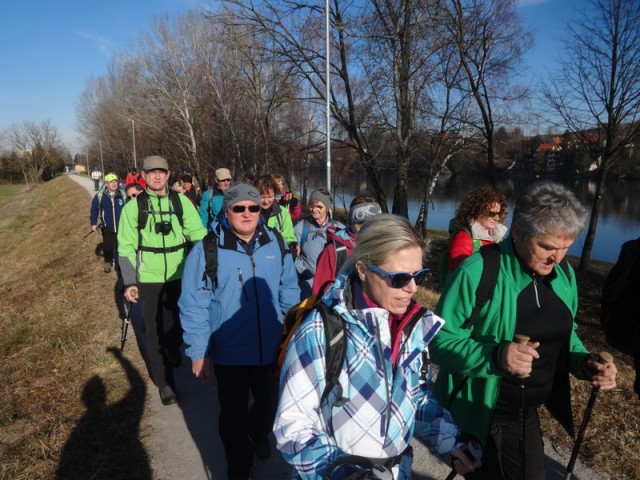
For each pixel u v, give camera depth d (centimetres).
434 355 189
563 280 196
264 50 1291
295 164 1969
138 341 518
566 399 209
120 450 323
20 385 425
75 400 389
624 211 2156
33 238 1842
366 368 144
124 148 4578
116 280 816
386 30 1153
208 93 2234
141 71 3189
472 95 1241
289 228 562
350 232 363
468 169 1927
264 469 301
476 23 1150
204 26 2703
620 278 226
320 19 1209
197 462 311
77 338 536
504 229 316
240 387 279
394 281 145
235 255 275
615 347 232
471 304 187
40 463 304
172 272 401
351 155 1630
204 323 273
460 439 155
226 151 2223
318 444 139
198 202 1210
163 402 387
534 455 199
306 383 144
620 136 1046
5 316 716
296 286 303
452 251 314
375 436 143
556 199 172
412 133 1230
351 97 1279
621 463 273
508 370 165
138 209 395
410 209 2389
